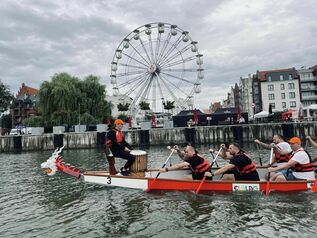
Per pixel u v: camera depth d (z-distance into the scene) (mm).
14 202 12195
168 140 49344
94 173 12539
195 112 50938
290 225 8180
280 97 90875
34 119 57906
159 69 55875
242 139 48125
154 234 8055
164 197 11172
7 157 38250
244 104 109812
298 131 46781
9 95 86375
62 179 16781
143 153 12930
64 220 9484
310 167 11359
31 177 18578
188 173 13383
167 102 73500
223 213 9312
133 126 60781
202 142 48812
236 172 11625
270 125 47562
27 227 9047
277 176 11469
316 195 10672
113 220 9242
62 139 49719
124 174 12742
